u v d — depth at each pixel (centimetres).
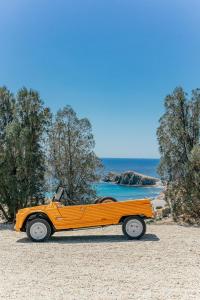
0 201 1675
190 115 1666
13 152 1662
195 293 704
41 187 1717
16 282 780
